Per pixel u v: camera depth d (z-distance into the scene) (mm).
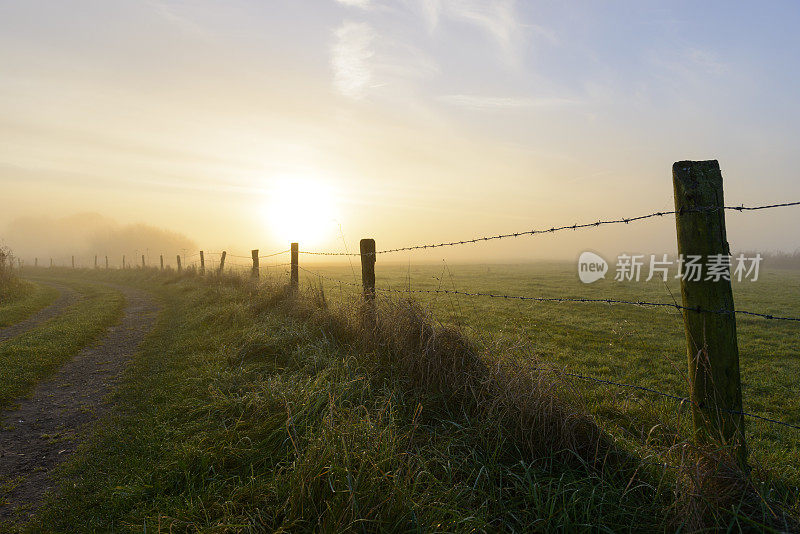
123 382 6379
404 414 4113
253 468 3490
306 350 6184
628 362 8086
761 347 9672
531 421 3574
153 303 16438
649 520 2742
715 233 2703
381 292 6422
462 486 3078
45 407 5488
